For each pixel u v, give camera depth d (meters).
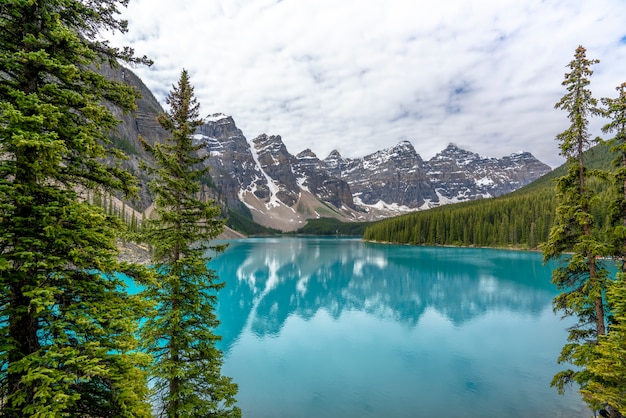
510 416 18.89
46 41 7.61
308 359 27.08
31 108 6.53
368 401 20.59
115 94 8.45
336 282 63.31
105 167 8.20
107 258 7.39
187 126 13.09
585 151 14.87
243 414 19.22
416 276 67.88
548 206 114.69
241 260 97.50
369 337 32.41
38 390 5.73
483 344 30.28
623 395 11.88
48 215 6.69
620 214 14.29
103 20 8.27
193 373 12.89
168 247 12.37
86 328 6.99
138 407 6.93
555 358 26.94
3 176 6.84
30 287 6.48
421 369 25.05
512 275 66.81
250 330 34.75
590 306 15.56
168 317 12.65
